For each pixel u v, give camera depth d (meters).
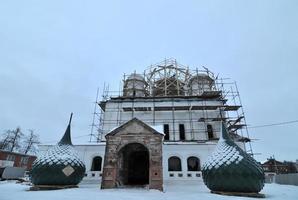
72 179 18.94
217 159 17.02
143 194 15.45
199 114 33.12
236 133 33.25
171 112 33.53
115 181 18.97
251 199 14.21
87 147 27.48
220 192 16.33
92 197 13.52
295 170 56.97
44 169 18.23
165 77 39.50
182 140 30.58
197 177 24.62
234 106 31.70
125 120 33.62
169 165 26.22
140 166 26.02
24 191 17.00
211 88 37.81
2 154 46.12
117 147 19.95
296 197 15.51
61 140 20.91
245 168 15.84
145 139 19.89
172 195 15.37
